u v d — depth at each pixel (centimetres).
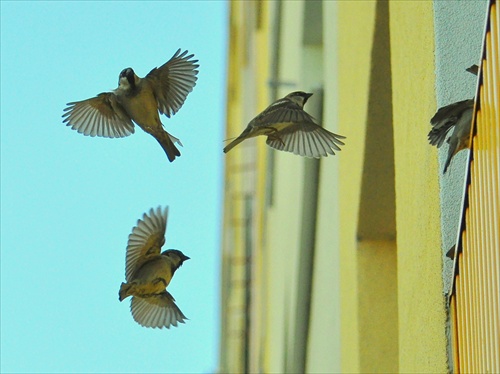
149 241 889
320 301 1900
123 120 890
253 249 4231
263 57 3550
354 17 1430
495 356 664
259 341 3697
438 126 790
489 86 675
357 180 1412
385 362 1398
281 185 2731
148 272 886
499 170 645
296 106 801
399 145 1084
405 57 1052
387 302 1416
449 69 915
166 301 932
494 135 658
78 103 884
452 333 843
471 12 930
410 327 1023
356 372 1412
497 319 655
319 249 1938
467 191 758
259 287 3744
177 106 873
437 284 900
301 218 2064
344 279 1535
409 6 1034
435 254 908
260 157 3672
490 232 673
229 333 5325
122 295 873
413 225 1005
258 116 797
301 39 2178
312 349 2056
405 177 1048
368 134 1347
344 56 1545
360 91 1376
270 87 3047
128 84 867
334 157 1678
